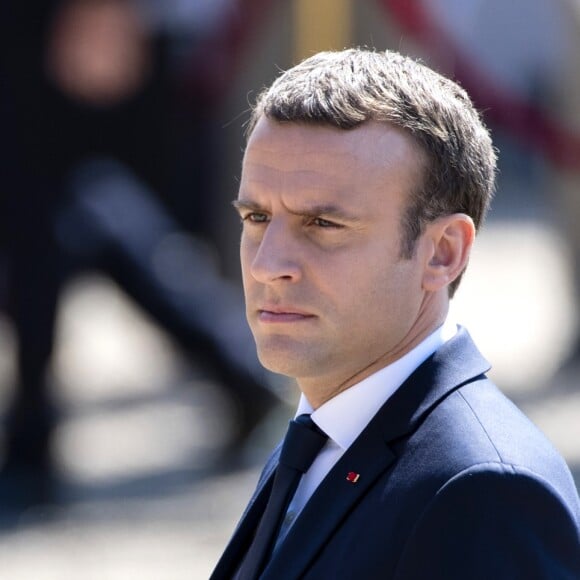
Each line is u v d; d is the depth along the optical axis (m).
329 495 7.36
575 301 37.22
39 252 27.31
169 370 37.62
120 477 27.30
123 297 29.14
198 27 29.44
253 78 33.03
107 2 27.30
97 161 27.97
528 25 28.05
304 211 7.38
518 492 6.79
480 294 51.50
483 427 7.16
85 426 31.52
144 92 28.50
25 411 27.30
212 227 34.34
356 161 7.36
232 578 8.29
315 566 7.20
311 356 7.50
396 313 7.53
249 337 28.20
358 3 28.11
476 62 27.50
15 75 27.03
